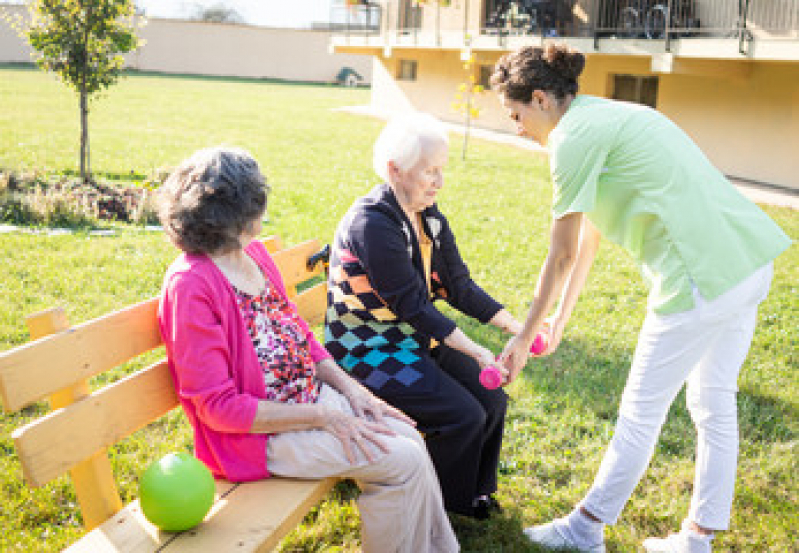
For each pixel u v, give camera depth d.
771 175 13.73
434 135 2.67
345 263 2.77
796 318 5.80
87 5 8.92
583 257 3.09
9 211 7.04
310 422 2.33
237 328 2.32
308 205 8.74
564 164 2.52
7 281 5.19
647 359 2.62
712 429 2.71
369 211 2.71
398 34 22.69
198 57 44.38
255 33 45.16
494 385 2.76
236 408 2.22
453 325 2.75
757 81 13.81
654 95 16.44
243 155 2.32
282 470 2.37
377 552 2.45
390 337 2.83
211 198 2.21
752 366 4.76
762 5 13.14
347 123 20.48
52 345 2.03
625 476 2.70
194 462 2.15
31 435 1.93
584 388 4.30
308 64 46.66
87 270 5.61
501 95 2.76
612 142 2.49
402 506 2.38
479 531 3.00
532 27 17.92
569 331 5.27
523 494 3.28
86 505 2.20
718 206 2.50
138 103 22.36
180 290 2.21
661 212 2.47
